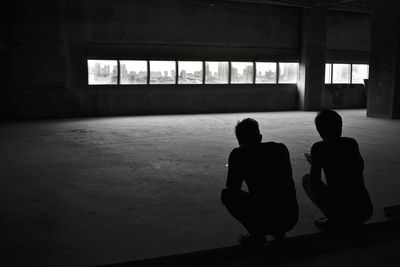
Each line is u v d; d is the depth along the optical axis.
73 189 5.44
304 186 3.84
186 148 8.46
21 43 13.47
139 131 10.92
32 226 4.07
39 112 13.99
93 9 14.19
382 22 14.14
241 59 16.67
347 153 3.50
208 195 5.19
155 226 4.07
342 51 18.56
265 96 17.38
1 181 5.83
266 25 16.94
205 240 3.70
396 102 14.02
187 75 15.84
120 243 3.63
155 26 15.09
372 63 14.70
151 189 5.46
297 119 13.98
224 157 7.57
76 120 13.53
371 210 3.49
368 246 3.78
